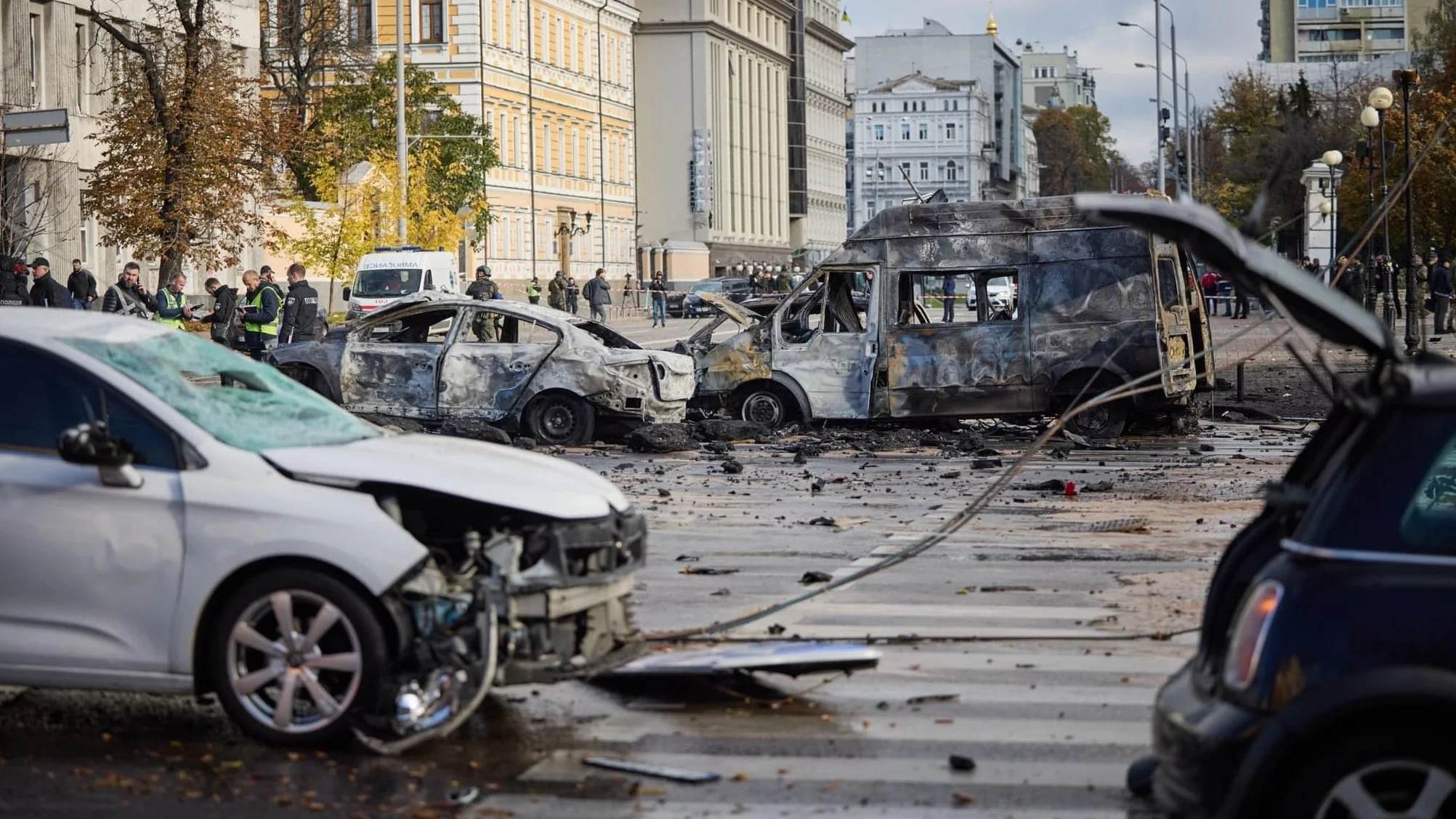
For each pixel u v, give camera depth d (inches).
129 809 244.5
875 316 890.1
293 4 2687.0
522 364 835.4
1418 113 2610.7
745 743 282.8
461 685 269.6
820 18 6141.7
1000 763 271.0
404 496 281.0
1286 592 201.3
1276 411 1047.0
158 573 275.9
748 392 910.4
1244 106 4382.4
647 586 435.5
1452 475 307.4
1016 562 476.4
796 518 572.7
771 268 4347.9
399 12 2150.6
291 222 2293.3
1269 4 7495.1
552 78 3533.5
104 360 290.8
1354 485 204.2
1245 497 625.3
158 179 1662.2
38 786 255.6
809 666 309.1
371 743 270.8
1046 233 874.1
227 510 275.0
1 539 279.7
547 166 3513.8
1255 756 196.5
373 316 855.7
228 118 1684.3
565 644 283.9
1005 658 348.8
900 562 476.1
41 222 1530.5
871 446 844.6
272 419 300.7
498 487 281.4
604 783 259.3
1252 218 201.5
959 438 867.4
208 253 1692.9
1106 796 253.0
